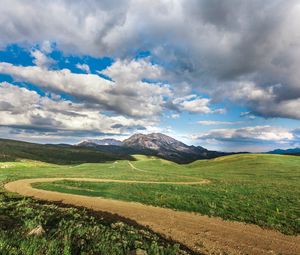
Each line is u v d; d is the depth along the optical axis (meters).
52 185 45.16
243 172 85.62
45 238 12.08
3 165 111.56
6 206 21.55
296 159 117.00
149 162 160.00
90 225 16.86
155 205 28.20
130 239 14.65
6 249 10.00
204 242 17.42
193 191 37.16
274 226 20.53
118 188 41.09
